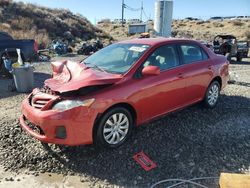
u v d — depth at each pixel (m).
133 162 4.24
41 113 4.08
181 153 4.50
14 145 4.67
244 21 57.25
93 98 4.06
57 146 4.60
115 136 4.43
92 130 4.13
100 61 5.19
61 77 4.60
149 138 4.86
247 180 3.30
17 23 25.12
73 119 3.97
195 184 3.79
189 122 5.56
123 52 5.16
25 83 8.18
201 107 6.31
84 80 4.20
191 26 59.88
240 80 10.54
